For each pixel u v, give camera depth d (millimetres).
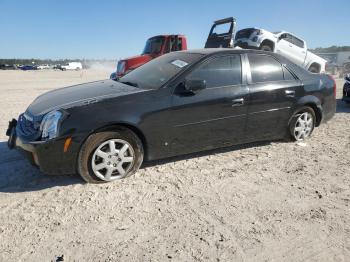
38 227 2797
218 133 4238
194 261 2387
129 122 3527
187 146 4062
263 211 3090
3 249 2500
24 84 18422
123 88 4035
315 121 5344
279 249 2537
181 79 3938
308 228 2820
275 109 4684
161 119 3748
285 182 3732
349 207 3188
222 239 2646
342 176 3912
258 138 4715
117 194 3391
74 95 3912
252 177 3859
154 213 3035
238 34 13891
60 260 2383
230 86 4254
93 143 3438
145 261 2383
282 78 4801
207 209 3115
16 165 4152
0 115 7469
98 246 2551
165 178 3795
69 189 3486
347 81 8312
